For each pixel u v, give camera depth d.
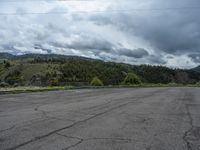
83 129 6.25
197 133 5.98
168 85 53.56
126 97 17.03
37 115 8.48
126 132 5.97
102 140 5.19
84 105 11.77
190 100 14.73
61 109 10.19
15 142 4.97
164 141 5.19
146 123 7.17
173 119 7.90
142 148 4.67
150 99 15.36
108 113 9.09
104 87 39.53
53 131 5.98
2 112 9.21
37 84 39.72
